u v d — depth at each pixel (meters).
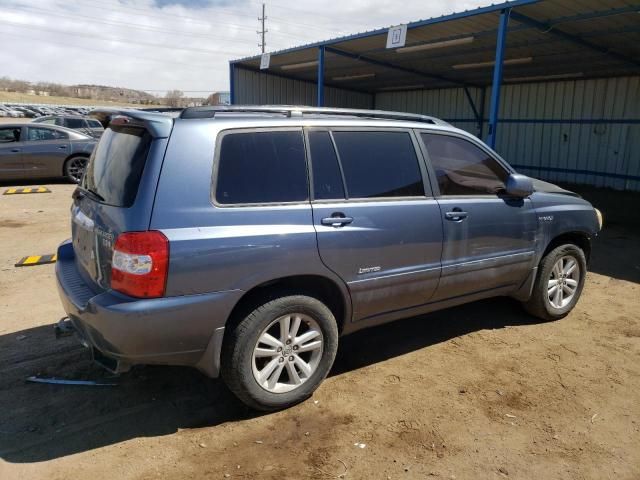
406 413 3.19
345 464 2.72
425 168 3.73
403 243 3.50
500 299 5.29
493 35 10.99
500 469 2.69
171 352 2.78
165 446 2.84
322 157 3.27
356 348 4.12
